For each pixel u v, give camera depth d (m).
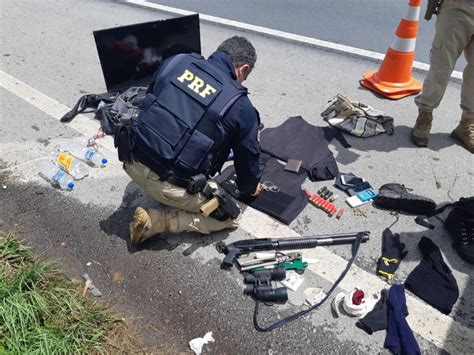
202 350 2.00
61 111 3.72
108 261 2.43
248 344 2.02
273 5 6.35
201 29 5.46
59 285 2.22
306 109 3.86
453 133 3.47
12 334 1.86
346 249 2.51
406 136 3.51
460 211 2.56
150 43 3.70
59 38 5.16
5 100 3.86
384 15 5.91
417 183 3.02
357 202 2.82
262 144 3.34
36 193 2.87
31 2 6.39
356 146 3.40
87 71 4.42
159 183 2.24
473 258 2.38
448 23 2.93
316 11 6.10
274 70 4.51
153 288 2.29
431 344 2.02
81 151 3.23
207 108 2.05
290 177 3.03
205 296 2.24
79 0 6.51
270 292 2.19
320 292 2.26
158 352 1.98
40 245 2.52
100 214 2.73
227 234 2.60
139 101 3.54
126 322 2.11
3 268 2.27
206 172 2.25
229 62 2.21
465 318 2.13
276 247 2.45
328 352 1.99
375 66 4.59
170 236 2.58
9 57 4.67
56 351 1.83
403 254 2.46
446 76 3.09
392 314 2.10
